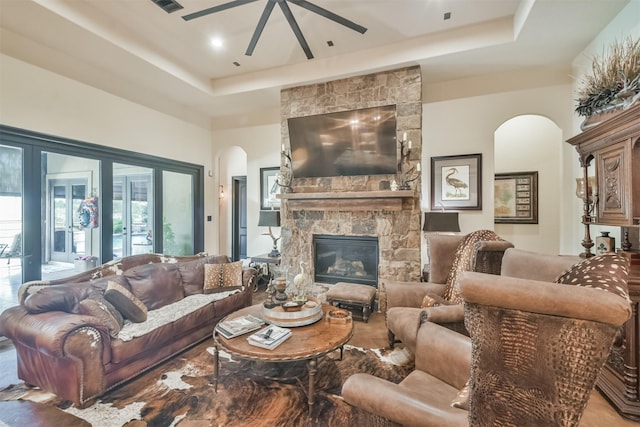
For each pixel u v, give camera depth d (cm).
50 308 231
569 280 100
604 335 81
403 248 412
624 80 223
